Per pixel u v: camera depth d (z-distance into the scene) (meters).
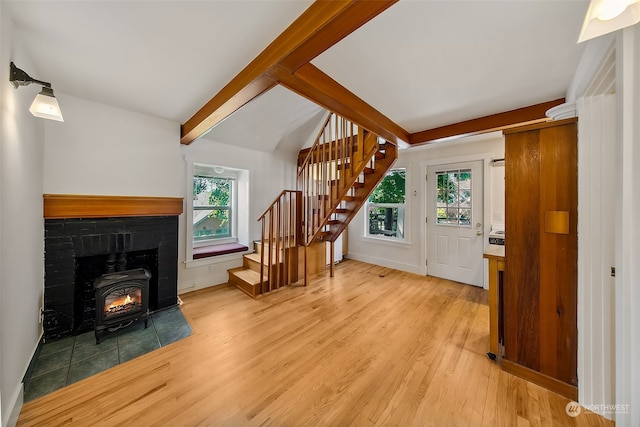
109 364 1.83
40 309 1.99
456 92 2.05
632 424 0.98
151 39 1.44
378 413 1.41
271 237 3.25
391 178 4.64
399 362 1.86
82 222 2.27
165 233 2.79
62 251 2.18
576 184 1.51
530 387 1.61
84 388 1.59
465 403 1.48
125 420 1.36
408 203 4.27
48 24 1.31
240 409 1.44
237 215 4.23
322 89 1.78
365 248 4.95
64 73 1.81
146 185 2.62
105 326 2.17
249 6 1.19
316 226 3.65
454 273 3.79
